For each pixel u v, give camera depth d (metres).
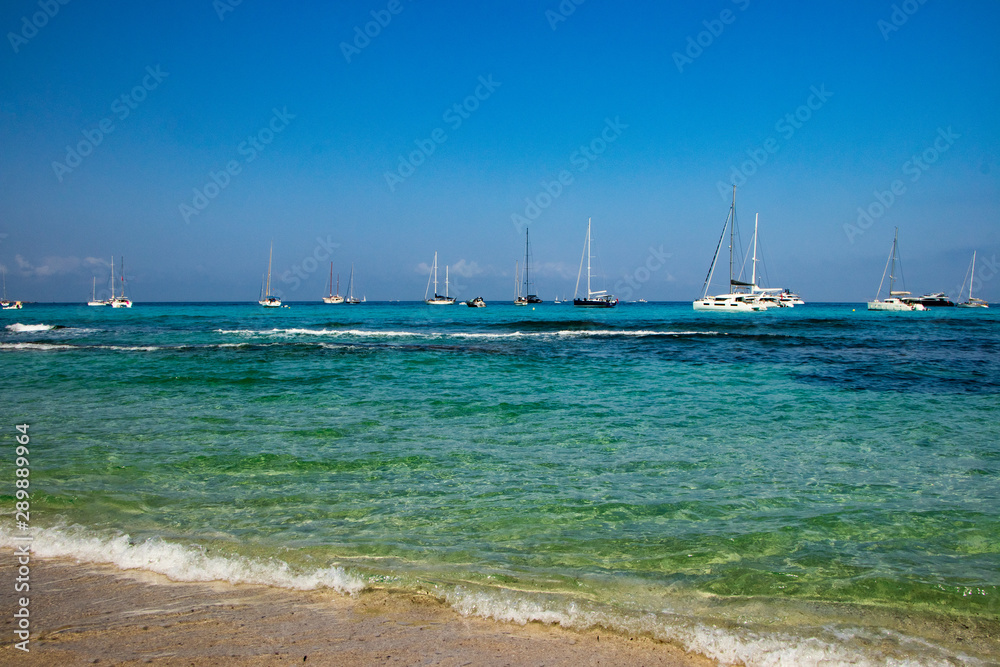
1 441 9.06
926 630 4.12
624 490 7.05
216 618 4.11
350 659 3.65
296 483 7.21
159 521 5.95
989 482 7.45
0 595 4.38
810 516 6.27
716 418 11.25
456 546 5.42
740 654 3.81
